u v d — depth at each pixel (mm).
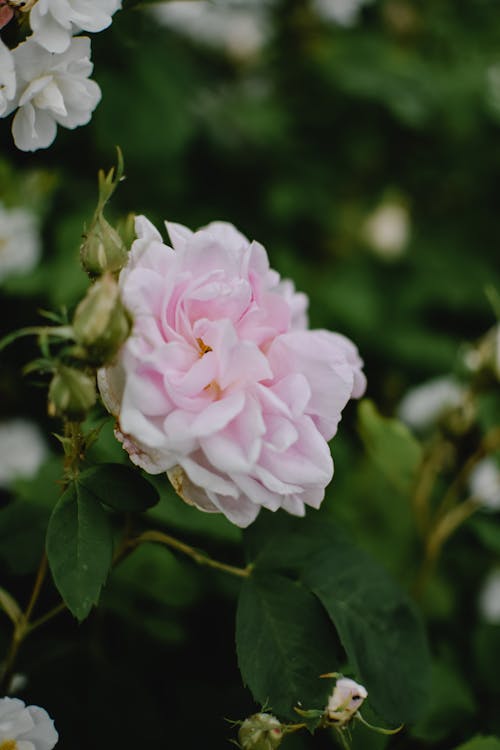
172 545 464
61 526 402
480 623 552
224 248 398
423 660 443
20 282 726
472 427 588
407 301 1014
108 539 405
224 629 537
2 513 484
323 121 1025
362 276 1018
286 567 448
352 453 823
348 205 1041
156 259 397
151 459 390
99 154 818
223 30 1024
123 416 378
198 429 378
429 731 506
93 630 510
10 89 404
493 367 530
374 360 959
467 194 1094
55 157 794
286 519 460
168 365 384
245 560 449
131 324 381
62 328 381
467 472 557
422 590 571
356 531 695
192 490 396
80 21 411
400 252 1039
